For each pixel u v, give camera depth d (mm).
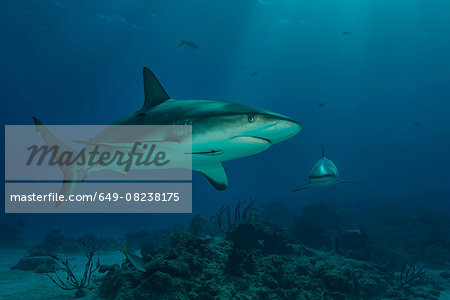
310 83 122188
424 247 15688
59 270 11055
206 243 8078
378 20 81562
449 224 23031
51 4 52625
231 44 85188
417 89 128250
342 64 110938
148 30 67625
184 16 64750
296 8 72250
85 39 66438
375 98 132625
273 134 2184
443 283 10344
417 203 43031
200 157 2436
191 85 115875
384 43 95125
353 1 73000
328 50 97875
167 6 59906
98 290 7414
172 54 83938
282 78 118000
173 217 49656
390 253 13852
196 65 96750
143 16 61438
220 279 6445
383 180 124500
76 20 58188
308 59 103750
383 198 51656
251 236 9289
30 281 9203
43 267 10922
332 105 134000
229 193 130125
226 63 99375
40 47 67688
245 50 91625
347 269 7547
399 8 76938
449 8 76188
